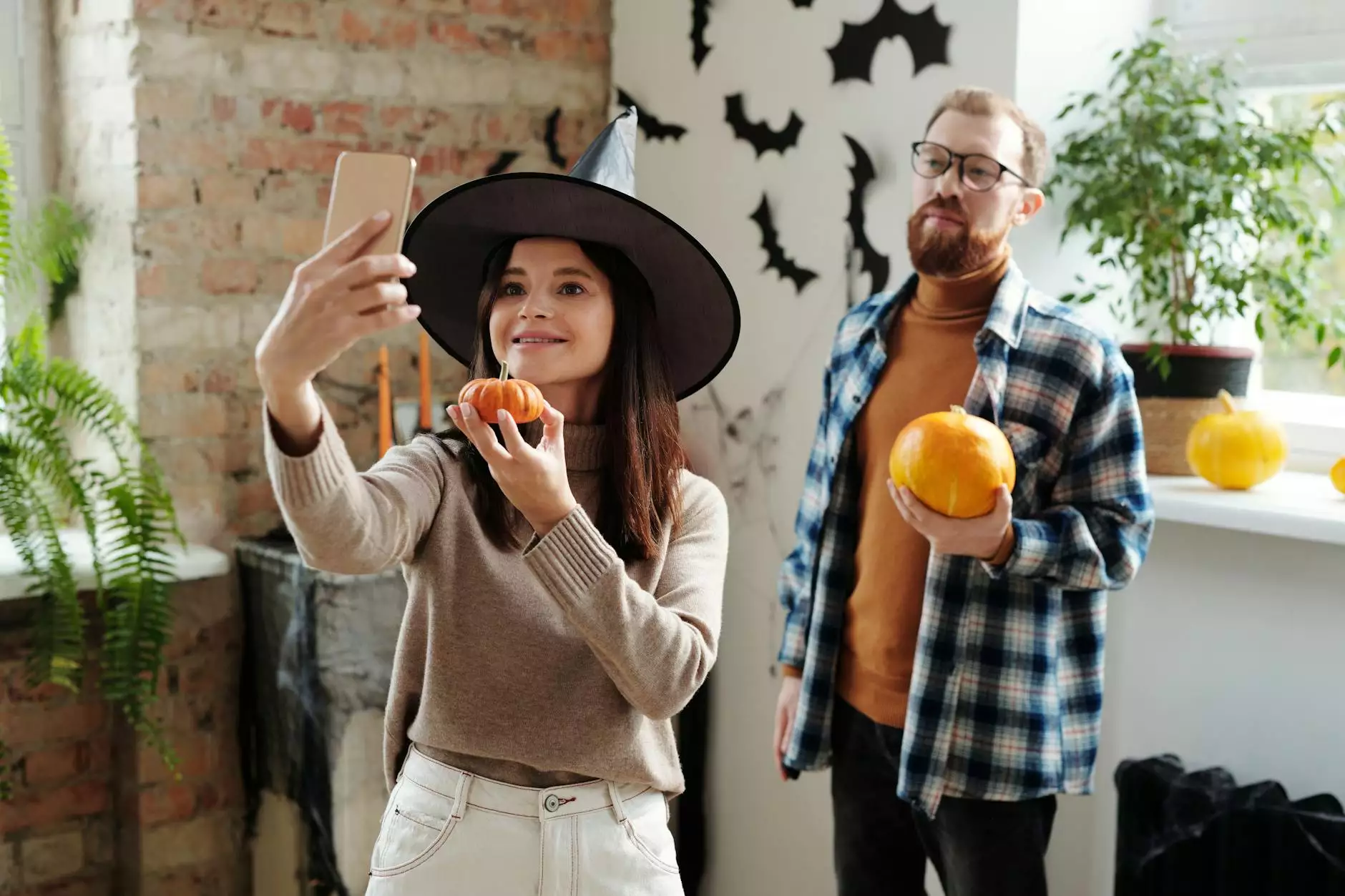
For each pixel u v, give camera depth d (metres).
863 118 2.43
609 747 1.28
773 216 2.61
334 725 2.31
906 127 2.36
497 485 1.32
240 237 2.54
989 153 1.80
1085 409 1.78
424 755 1.32
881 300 2.02
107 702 2.55
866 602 1.92
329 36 2.62
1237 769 2.11
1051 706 1.79
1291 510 1.92
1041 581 1.73
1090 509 1.77
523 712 1.27
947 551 1.68
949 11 2.27
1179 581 2.17
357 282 1.04
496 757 1.27
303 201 2.61
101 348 2.58
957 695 1.79
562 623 1.29
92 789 2.56
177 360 2.50
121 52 2.43
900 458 1.67
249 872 2.60
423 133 2.75
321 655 2.30
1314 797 1.93
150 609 2.31
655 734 1.36
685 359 1.52
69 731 2.52
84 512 2.28
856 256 2.46
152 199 2.44
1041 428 1.78
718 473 2.78
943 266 1.83
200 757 2.55
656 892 1.33
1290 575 2.04
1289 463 2.27
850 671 1.96
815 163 2.52
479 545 1.30
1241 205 2.29
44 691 2.48
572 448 1.37
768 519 2.67
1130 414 1.79
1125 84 2.30
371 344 2.71
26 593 2.27
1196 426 2.13
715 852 2.86
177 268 2.48
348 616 2.32
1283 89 2.22
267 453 1.11
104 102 2.50
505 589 1.29
